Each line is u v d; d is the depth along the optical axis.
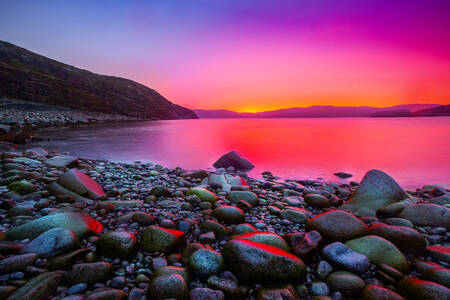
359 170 12.23
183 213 5.54
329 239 4.30
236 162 12.86
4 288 2.68
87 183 6.62
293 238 4.17
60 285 2.96
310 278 3.37
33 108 56.09
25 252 3.38
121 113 89.44
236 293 2.93
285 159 15.19
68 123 47.09
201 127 54.84
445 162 13.67
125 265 3.43
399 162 13.86
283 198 7.34
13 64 89.12
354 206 6.48
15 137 20.98
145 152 18.00
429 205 5.34
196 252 3.46
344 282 3.12
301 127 52.94
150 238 3.90
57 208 5.27
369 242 3.89
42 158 11.53
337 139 26.16
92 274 3.06
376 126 52.16
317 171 12.12
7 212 4.93
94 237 4.09
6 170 8.22
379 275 3.34
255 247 3.38
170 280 2.85
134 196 6.82
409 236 4.04
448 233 4.74
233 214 5.19
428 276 3.28
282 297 2.85
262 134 34.12
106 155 16.56
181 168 12.48
